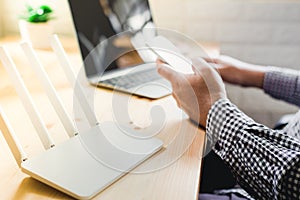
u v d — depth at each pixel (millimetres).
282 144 591
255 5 1287
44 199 436
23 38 1102
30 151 543
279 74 1020
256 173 576
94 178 462
